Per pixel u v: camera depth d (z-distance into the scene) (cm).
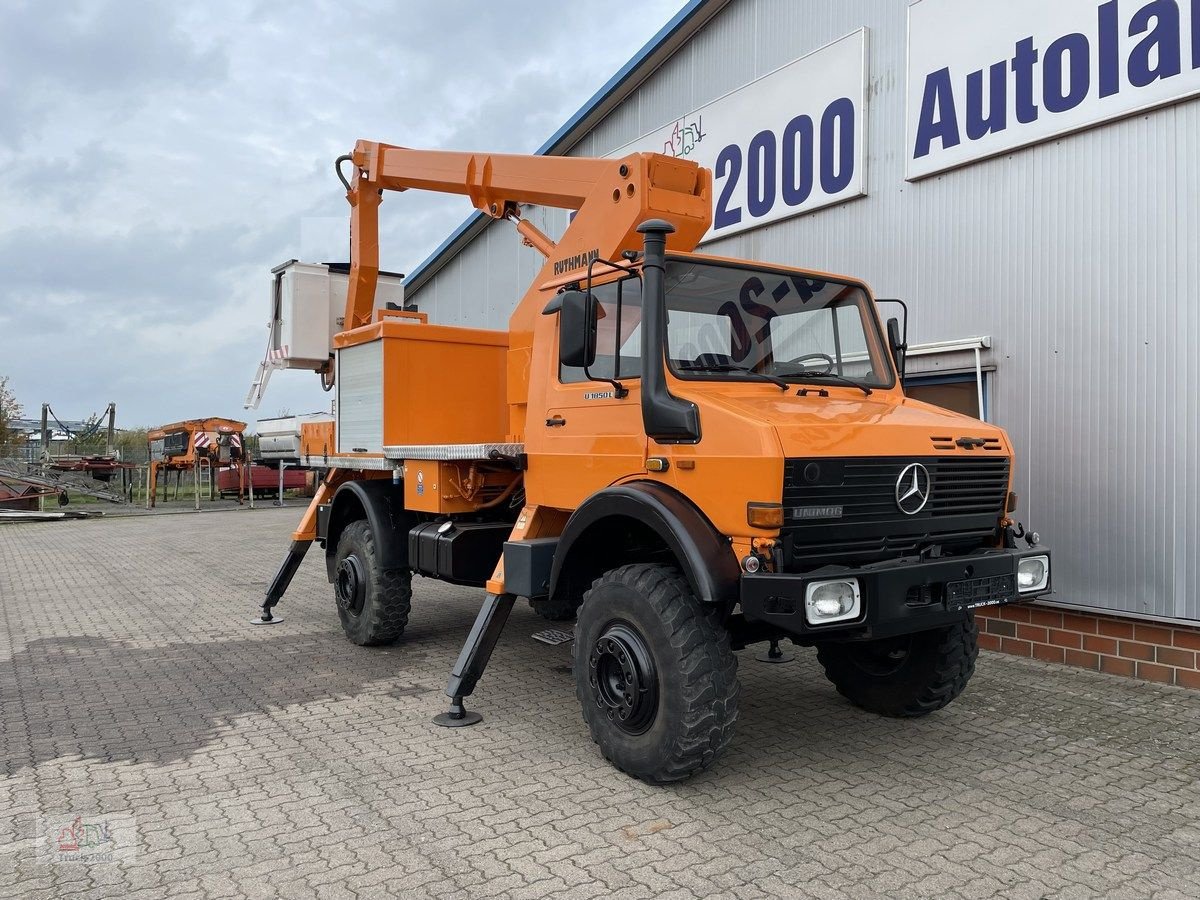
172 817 359
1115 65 566
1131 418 564
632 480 416
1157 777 400
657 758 373
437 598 879
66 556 1291
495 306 1466
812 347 461
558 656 636
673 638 368
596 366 450
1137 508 561
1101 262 579
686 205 499
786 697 530
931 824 350
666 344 406
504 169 612
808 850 327
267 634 720
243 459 2445
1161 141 549
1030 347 621
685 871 311
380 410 624
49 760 427
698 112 939
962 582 372
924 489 384
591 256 521
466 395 651
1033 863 317
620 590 393
